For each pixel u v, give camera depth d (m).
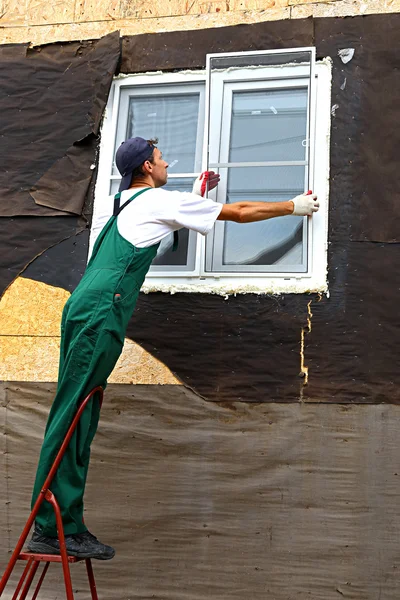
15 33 5.70
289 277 4.86
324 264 4.82
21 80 5.57
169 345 4.89
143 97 5.52
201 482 4.67
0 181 5.41
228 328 4.85
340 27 5.17
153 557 4.63
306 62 5.13
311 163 4.95
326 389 4.64
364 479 4.47
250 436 4.67
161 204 4.21
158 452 4.77
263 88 5.23
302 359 4.71
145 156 4.46
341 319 4.72
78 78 5.50
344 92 5.06
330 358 4.68
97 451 4.82
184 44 5.41
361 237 4.82
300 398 4.66
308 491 4.52
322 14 5.22
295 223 5.01
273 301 4.84
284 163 5.05
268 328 4.80
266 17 5.31
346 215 4.87
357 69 5.08
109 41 5.51
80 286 4.12
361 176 4.91
